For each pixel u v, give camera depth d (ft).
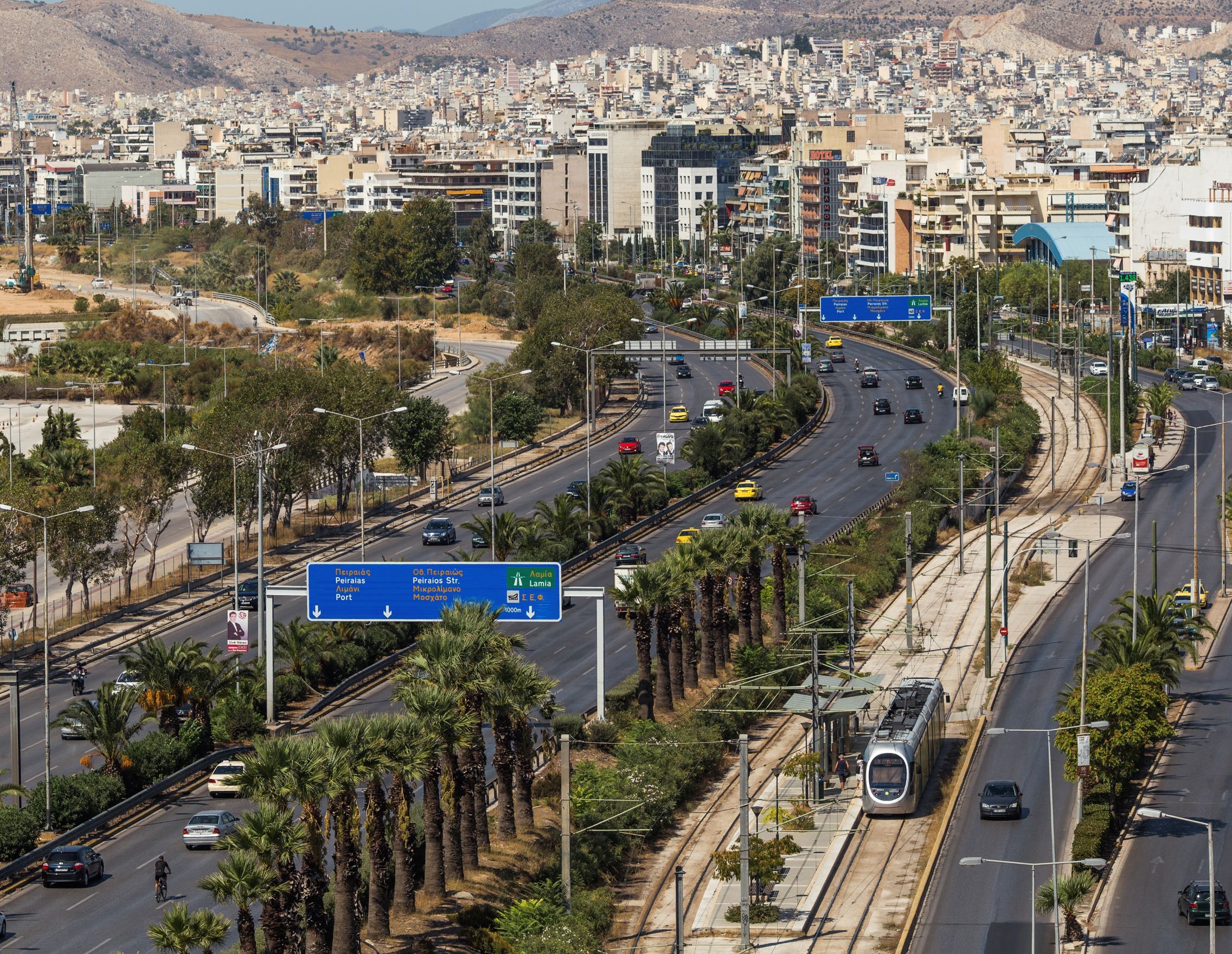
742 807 533.96
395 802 521.65
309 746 478.18
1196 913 524.11
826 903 562.66
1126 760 632.79
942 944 519.19
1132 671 653.30
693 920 553.23
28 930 515.09
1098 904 549.13
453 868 553.23
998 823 624.18
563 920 523.70
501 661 574.15
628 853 617.62
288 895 462.19
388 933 508.53
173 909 497.05
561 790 568.82
